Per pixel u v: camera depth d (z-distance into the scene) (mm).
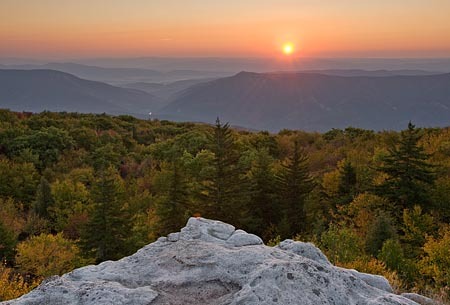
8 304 5281
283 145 64000
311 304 5027
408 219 25234
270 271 5371
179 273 6172
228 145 33750
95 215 30422
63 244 29812
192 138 60062
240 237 7531
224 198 32281
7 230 31250
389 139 51469
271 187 36906
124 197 41062
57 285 5602
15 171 46500
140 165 55906
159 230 33000
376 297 5586
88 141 61625
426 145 41094
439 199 28391
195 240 7441
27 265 26953
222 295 5566
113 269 6504
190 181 42094
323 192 37438
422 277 16812
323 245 18422
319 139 65688
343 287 5500
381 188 29797
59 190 40844
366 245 21984
